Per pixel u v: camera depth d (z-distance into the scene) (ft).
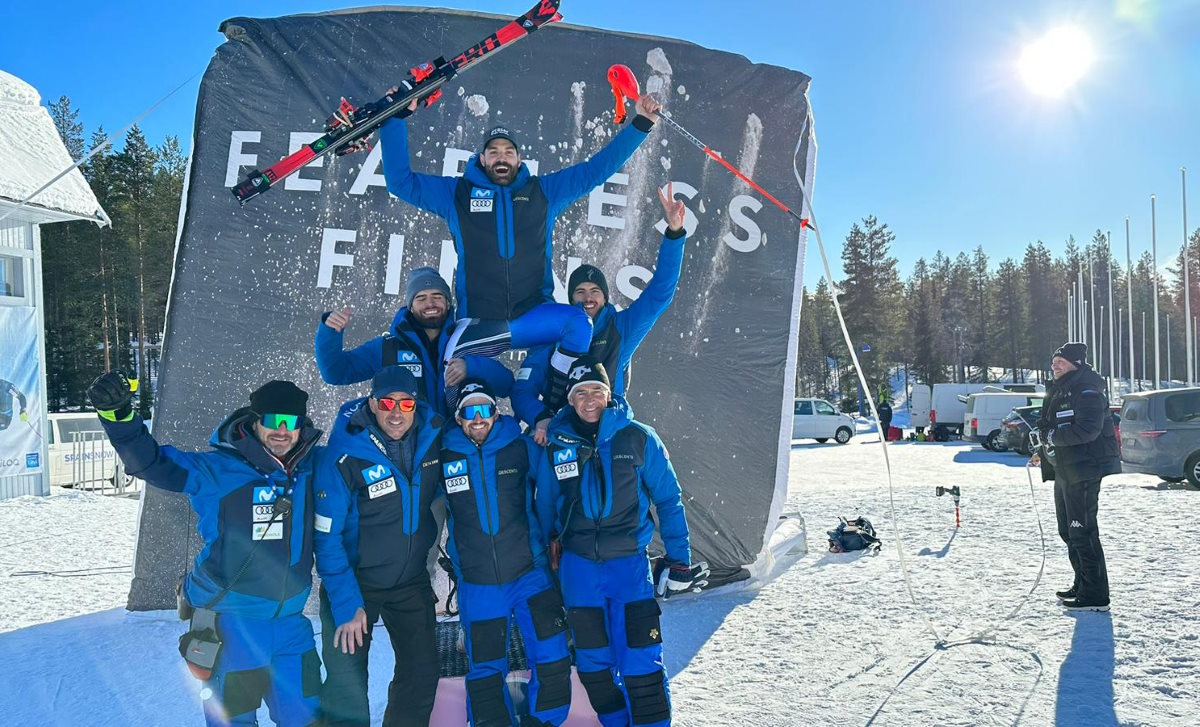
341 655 10.07
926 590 18.57
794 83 21.84
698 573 11.14
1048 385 17.15
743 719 11.50
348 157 19.84
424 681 10.41
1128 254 83.82
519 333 11.22
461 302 11.89
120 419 8.57
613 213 20.81
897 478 47.80
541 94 20.62
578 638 10.70
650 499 11.20
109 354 129.18
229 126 19.54
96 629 17.47
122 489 46.19
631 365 20.42
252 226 19.45
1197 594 16.67
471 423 10.21
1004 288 252.83
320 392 19.43
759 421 21.03
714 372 20.89
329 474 9.71
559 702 10.60
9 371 41.06
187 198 19.33
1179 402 37.91
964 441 86.07
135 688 13.83
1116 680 12.25
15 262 41.96
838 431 85.92
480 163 11.71
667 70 21.16
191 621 9.28
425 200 11.84
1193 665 12.66
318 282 19.56
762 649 14.89
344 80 19.90
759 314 21.29
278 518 9.18
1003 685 12.32
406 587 10.34
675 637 15.92
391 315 19.67
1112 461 16.06
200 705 13.05
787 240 21.59
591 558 10.68
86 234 126.52
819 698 12.21
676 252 12.25
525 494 10.75
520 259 11.68
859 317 192.44
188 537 18.63
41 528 32.09
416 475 10.10
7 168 41.75
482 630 10.41
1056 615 15.94
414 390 9.84
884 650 14.40
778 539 23.53
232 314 19.26
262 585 9.09
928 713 11.39
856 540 23.67
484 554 10.43
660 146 21.04
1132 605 16.19
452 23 20.35
